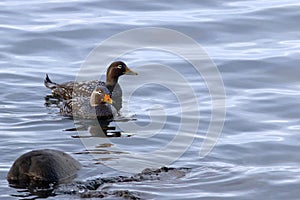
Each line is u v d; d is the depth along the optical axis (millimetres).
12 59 20094
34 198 11219
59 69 19578
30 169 11836
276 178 12414
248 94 17438
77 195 11336
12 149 13672
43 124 15625
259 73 18906
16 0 25047
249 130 15070
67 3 24609
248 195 11688
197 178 12273
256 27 22359
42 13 23688
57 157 12117
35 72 19203
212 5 24375
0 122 15602
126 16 23328
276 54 20125
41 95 17688
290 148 14023
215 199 11438
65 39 21531
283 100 16922
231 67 19312
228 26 22422
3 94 17547
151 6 24297
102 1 24797
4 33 21891
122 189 11594
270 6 23984
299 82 18297
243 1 24797
